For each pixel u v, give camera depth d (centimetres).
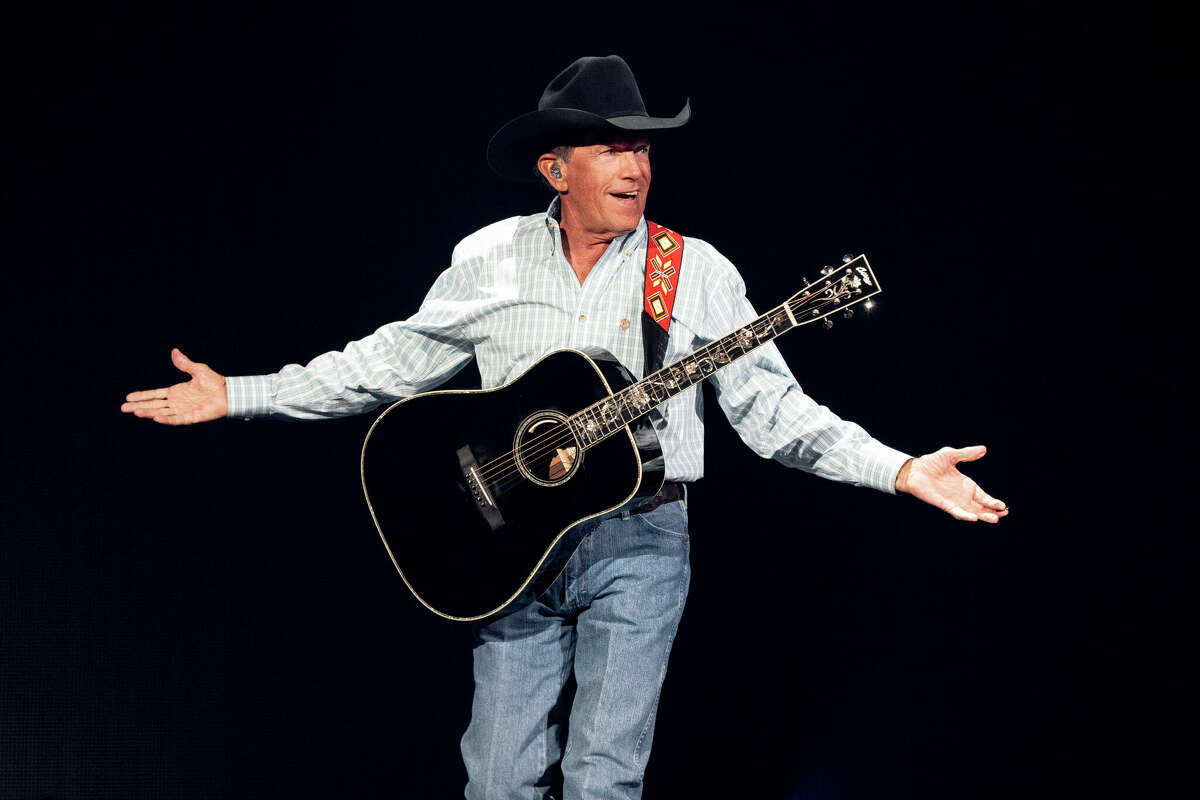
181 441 943
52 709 914
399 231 934
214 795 904
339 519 941
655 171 898
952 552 865
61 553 934
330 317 941
